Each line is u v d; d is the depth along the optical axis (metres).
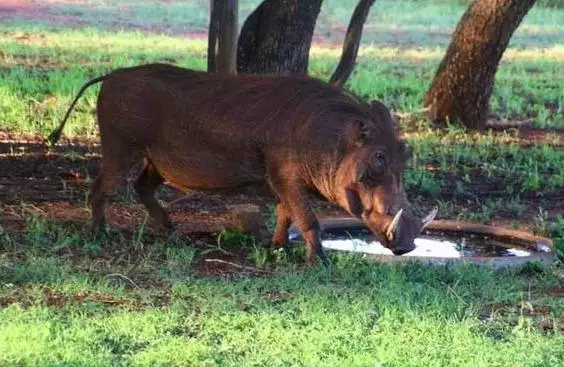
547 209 14.59
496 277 10.80
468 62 19.06
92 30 29.22
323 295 9.67
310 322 8.92
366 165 10.18
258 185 11.22
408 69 25.91
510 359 8.27
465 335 8.71
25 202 13.16
